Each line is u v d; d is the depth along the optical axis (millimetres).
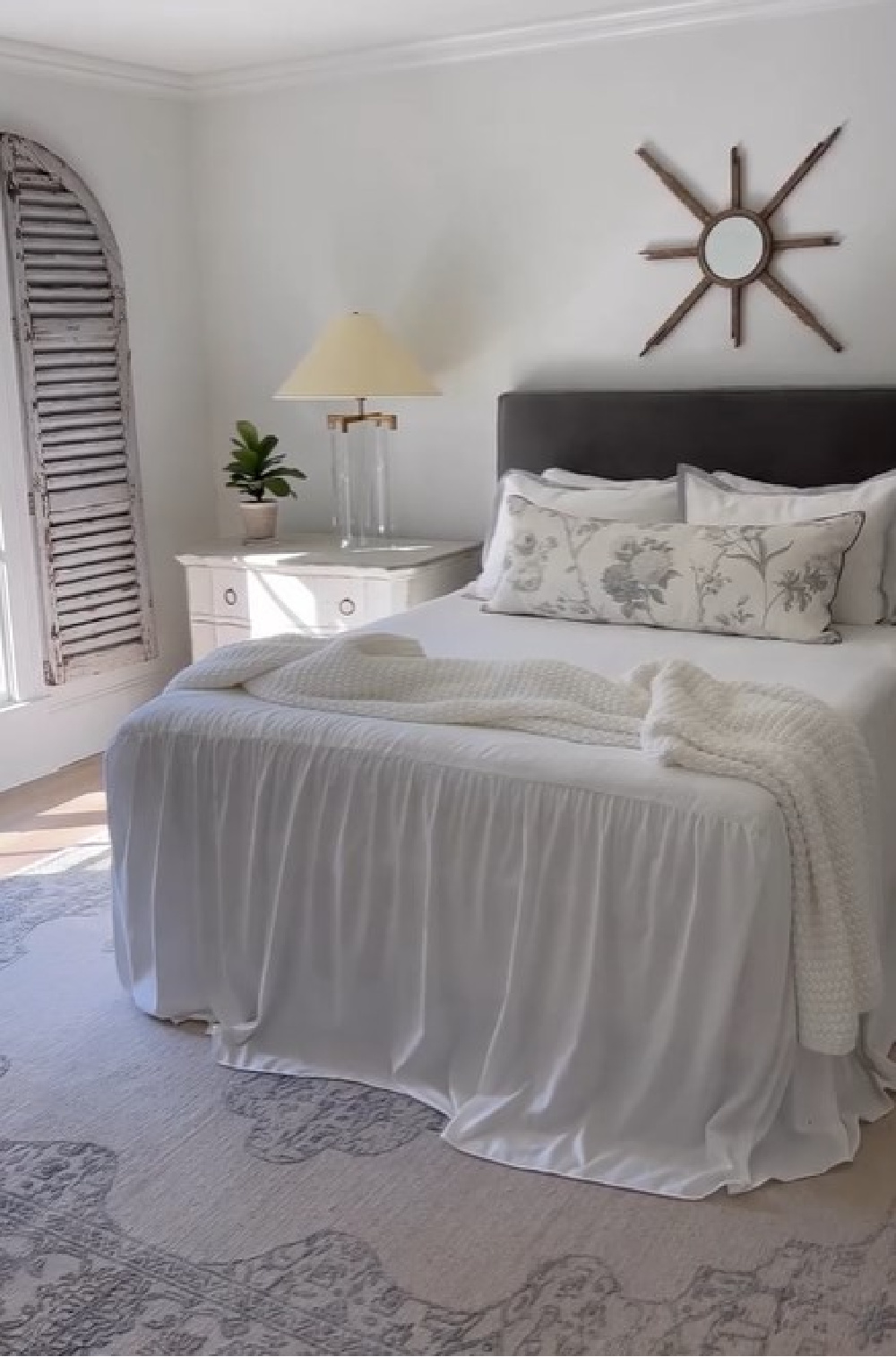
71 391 4559
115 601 4816
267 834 2848
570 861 2508
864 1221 2285
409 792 2670
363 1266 2213
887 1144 2506
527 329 4531
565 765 2537
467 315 4625
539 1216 2326
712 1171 2375
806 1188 2377
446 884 2645
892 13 3785
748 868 2334
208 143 4965
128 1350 2045
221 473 5258
